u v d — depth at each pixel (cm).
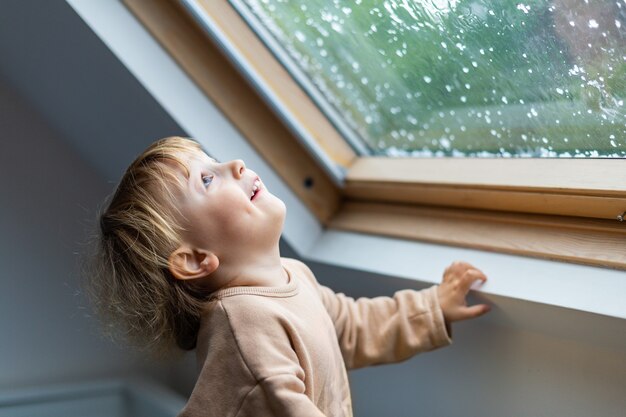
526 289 133
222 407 119
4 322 209
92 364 220
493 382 146
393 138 178
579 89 133
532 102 142
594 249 131
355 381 177
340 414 131
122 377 224
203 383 120
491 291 137
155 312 130
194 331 132
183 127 163
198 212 128
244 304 123
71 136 206
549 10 129
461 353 151
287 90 175
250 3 168
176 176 129
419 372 161
